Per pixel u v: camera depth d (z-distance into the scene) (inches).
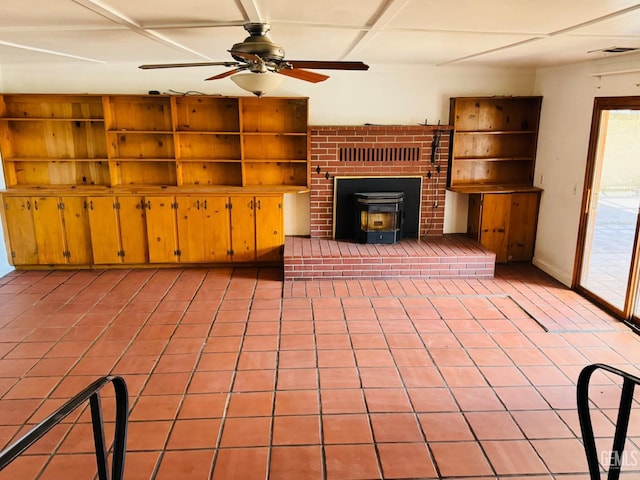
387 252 206.1
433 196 228.2
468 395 121.3
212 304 179.0
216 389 124.0
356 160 220.7
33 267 217.9
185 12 97.8
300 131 221.9
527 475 94.9
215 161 217.8
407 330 157.6
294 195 229.6
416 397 120.5
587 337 152.6
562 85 200.7
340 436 106.1
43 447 102.3
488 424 110.2
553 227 209.5
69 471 95.5
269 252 219.6
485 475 94.9
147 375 130.4
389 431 107.8
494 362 137.2
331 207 224.7
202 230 215.6
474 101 223.3
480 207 219.0
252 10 95.3
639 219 156.7
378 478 94.0
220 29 117.1
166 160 215.5
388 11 95.1
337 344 148.0
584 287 189.5
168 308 175.5
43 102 212.4
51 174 220.8
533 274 213.0
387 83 218.7
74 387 125.0
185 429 108.1
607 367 72.5
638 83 155.2
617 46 137.9
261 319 166.1
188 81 213.6
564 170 199.8
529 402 118.3
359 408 116.0
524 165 233.5
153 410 115.0
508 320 165.3
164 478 93.6
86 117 214.7
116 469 73.0
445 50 155.1
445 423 110.6
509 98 216.8
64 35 126.6
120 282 202.1
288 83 216.5
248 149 223.0
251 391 123.1
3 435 106.3
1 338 151.6
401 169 223.6
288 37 129.3
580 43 133.5
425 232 232.4
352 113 221.6
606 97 170.9
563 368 134.0
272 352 143.0
